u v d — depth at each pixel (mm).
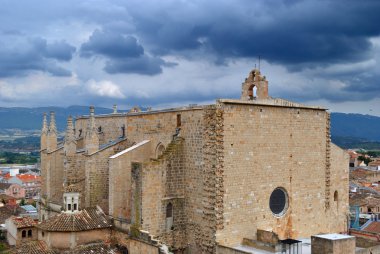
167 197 52375
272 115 54906
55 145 74375
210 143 49906
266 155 54188
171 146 53062
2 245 74062
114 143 64312
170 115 56406
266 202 54250
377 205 107062
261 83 62594
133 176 51719
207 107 50406
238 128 51219
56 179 73062
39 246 53812
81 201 65125
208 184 50031
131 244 51781
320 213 60938
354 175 183125
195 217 51938
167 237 52219
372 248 52156
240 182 51375
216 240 49000
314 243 47219
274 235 50375
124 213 57500
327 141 62031
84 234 53719
